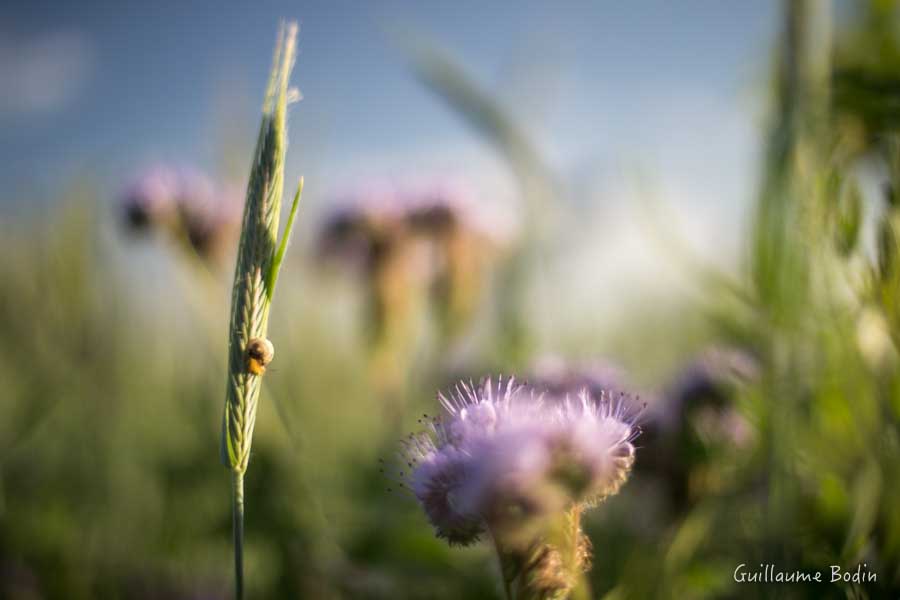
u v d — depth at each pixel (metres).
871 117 0.34
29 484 0.59
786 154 0.33
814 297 0.33
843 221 0.32
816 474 0.35
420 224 0.65
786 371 0.33
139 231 0.61
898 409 0.33
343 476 0.56
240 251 0.26
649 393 0.43
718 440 0.41
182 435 0.63
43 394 0.58
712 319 0.40
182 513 0.54
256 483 0.50
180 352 0.64
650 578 0.38
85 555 0.50
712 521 0.41
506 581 0.28
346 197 0.69
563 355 0.51
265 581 0.49
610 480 0.27
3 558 0.49
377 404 0.65
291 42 0.26
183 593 0.48
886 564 0.32
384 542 0.46
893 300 0.32
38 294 0.60
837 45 0.36
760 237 0.33
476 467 0.27
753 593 0.35
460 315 0.63
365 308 0.64
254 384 0.27
